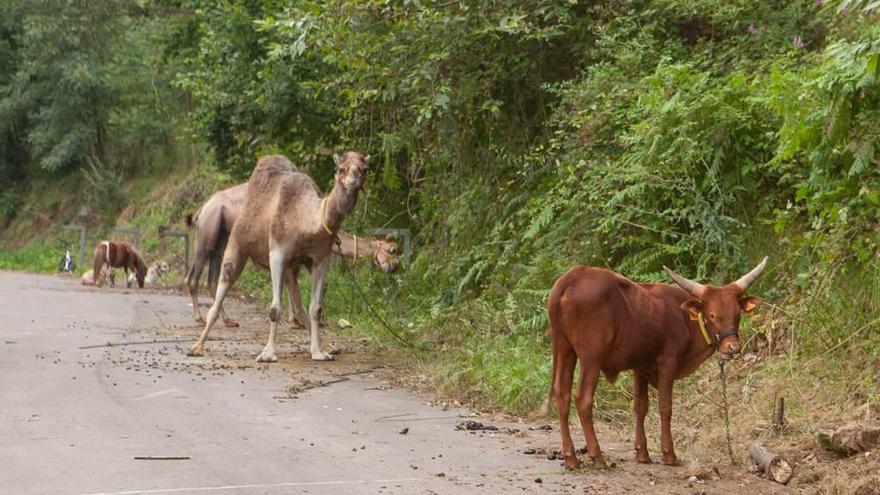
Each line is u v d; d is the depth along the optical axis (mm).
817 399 12859
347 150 25344
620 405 14070
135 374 16469
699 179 16984
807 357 13734
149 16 35219
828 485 10352
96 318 23969
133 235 46250
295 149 28062
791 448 11320
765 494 10344
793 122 14344
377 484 10445
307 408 14312
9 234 60094
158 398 14617
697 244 16547
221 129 30188
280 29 20969
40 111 56562
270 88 26609
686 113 16641
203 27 29406
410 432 13000
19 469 10711
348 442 12336
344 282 24953
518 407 14422
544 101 21750
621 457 11727
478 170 22578
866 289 14125
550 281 17766
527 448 12164
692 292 11102
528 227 19969
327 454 11695
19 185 62656
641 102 17766
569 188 18281
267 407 14289
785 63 17094
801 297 14562
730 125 16656
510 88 22203
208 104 29359
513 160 21625
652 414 13562
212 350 19281
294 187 18594
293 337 21312
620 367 11078
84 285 36125
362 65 20578
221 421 13273
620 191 17297
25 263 52719
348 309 23906
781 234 16031
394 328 20797
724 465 11453
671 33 20172
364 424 13430
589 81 19359
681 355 11266
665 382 11156
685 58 19203
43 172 60875
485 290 20000
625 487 10445
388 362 18375
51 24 38625
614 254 17734
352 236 21188
